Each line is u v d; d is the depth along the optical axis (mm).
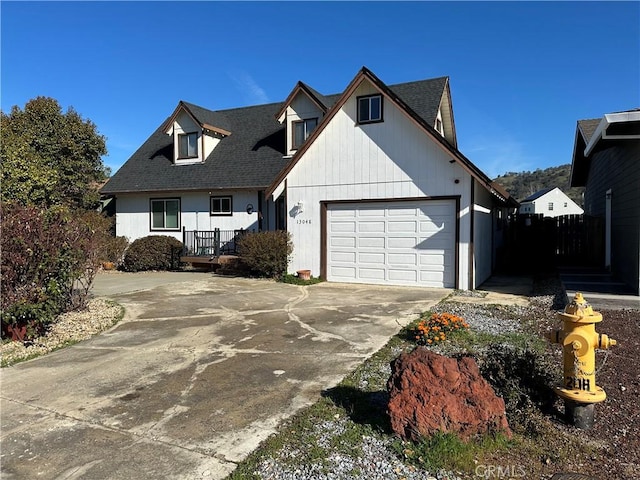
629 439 3383
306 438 3453
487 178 10742
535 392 3883
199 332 7059
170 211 18547
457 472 2971
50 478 2984
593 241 14539
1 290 6273
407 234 11828
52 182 16234
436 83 15516
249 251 13641
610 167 12648
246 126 19891
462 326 6344
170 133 19391
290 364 5344
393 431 3420
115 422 3830
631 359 5066
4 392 4586
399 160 11781
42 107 21109
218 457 3217
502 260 16562
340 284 12391
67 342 6508
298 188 13266
